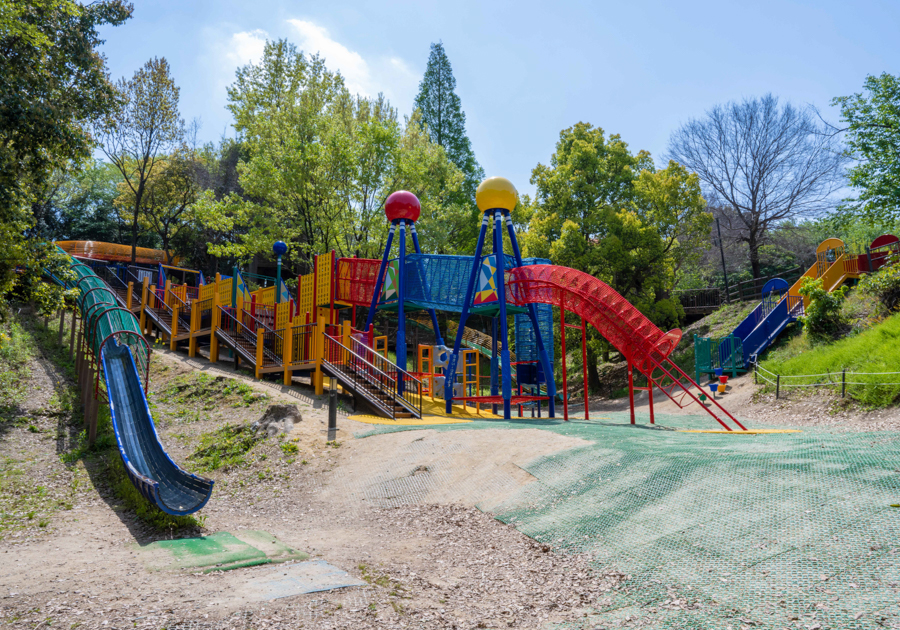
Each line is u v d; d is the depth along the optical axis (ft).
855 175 79.71
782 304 80.94
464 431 39.70
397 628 15.07
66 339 68.59
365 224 100.01
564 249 93.35
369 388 55.11
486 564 20.76
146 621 15.25
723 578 16.55
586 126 114.01
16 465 38.17
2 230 47.19
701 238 104.58
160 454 34.73
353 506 30.94
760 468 24.49
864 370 49.57
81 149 49.11
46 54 49.80
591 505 24.73
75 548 23.76
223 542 24.57
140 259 134.21
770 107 117.70
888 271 64.90
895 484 20.48
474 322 144.77
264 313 74.64
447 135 162.71
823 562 16.21
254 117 115.24
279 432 42.45
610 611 15.65
